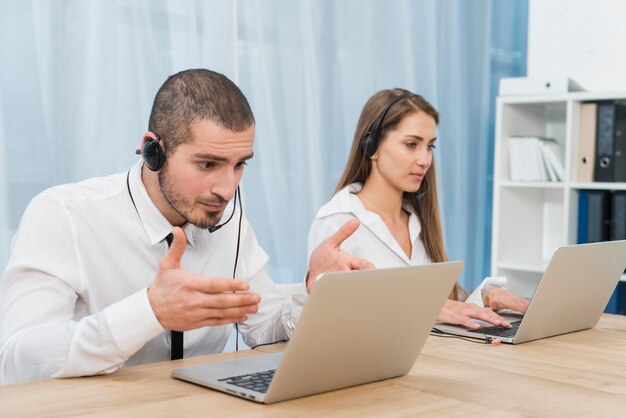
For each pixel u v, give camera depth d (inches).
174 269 43.7
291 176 112.0
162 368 46.7
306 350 38.6
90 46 90.9
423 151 82.4
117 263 55.7
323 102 115.8
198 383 42.5
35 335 45.8
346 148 119.4
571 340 58.8
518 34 147.1
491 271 137.3
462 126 137.4
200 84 48.3
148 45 96.3
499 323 61.5
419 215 87.7
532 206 137.7
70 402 38.6
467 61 138.6
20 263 51.3
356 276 38.6
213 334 60.5
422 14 129.5
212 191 48.9
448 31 134.7
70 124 90.5
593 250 58.9
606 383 45.1
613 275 63.1
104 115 92.2
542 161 127.6
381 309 41.1
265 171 109.3
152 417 36.2
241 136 48.2
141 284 56.4
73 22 90.1
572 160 122.8
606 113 121.3
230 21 103.6
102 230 55.3
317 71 114.7
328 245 50.5
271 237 110.0
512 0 145.5
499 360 50.9
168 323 43.1
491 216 144.6
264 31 108.6
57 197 54.5
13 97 86.5
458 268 44.8
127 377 44.1
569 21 136.6
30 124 87.5
